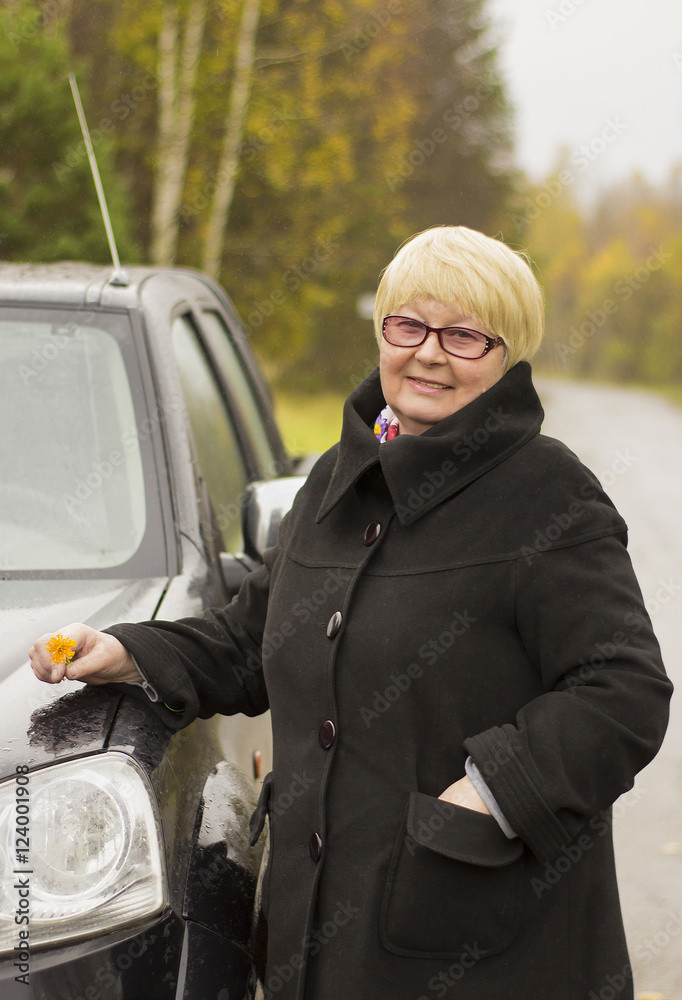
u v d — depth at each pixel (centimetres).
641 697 179
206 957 187
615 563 187
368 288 2695
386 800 191
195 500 282
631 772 180
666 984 375
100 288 323
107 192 1723
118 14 1994
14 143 1688
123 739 196
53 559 261
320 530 213
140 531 269
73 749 190
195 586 257
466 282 195
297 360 2848
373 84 2258
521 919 188
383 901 188
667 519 1370
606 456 2083
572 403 4041
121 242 1717
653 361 5972
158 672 208
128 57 2045
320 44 2127
